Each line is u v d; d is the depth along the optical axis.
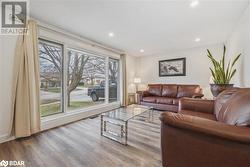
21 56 2.23
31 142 2.13
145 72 5.91
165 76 5.33
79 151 1.87
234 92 1.79
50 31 2.87
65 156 1.75
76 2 2.04
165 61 5.32
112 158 1.71
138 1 2.01
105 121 2.64
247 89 1.56
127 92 5.28
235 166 0.99
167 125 1.28
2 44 2.12
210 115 2.18
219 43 4.18
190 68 4.79
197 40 3.88
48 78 3.03
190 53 4.78
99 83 4.48
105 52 4.48
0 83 2.10
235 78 3.07
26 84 2.26
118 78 5.27
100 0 1.99
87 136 2.37
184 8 2.19
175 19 2.57
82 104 3.94
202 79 4.55
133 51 5.19
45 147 1.97
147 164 1.59
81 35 3.44
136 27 2.95
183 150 1.21
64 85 3.22
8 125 2.18
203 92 4.51
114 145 2.05
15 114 2.19
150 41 3.96
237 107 1.32
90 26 2.90
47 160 1.66
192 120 1.16
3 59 2.13
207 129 1.04
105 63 4.61
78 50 3.70
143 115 3.70
